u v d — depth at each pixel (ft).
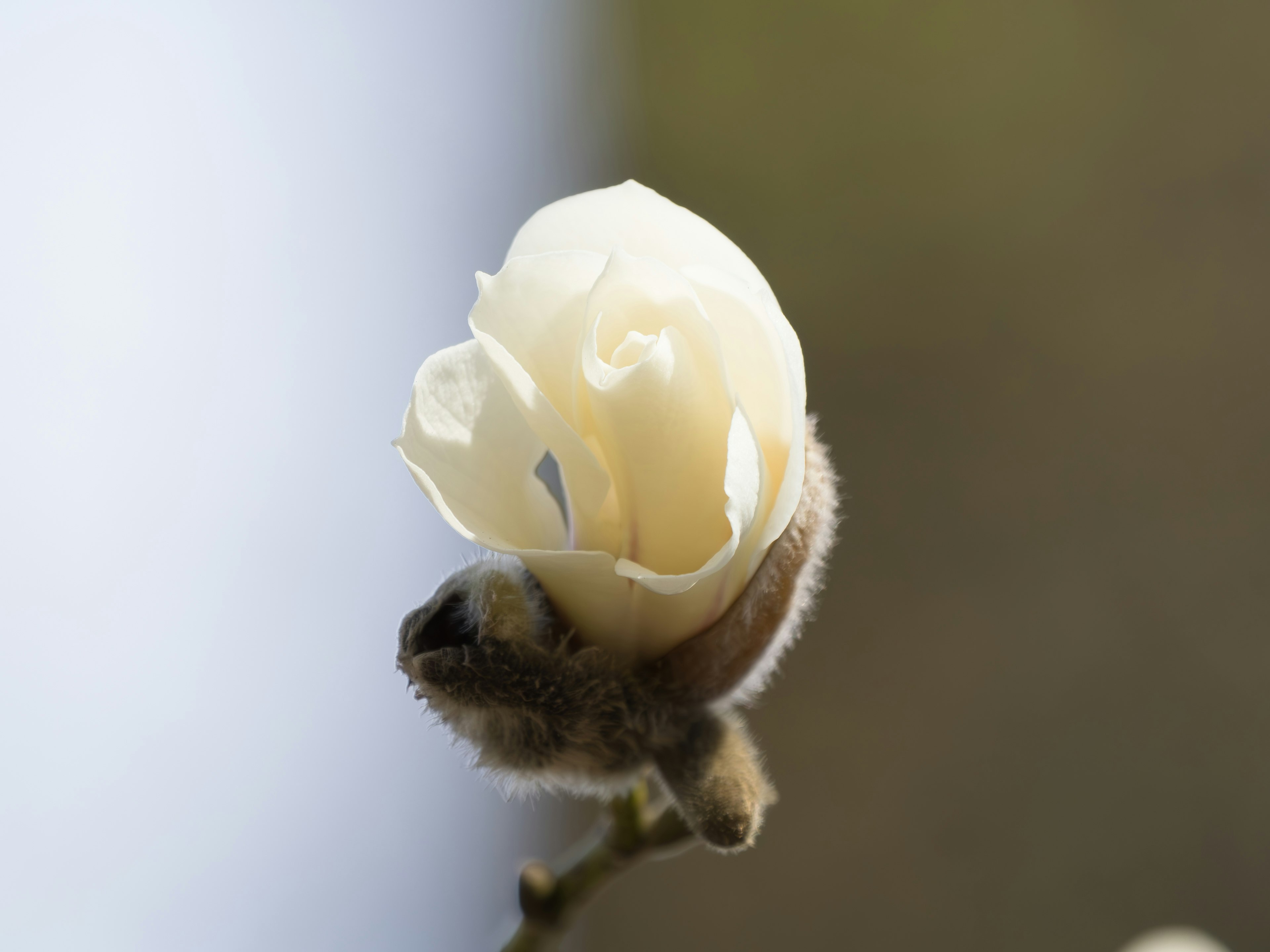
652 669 1.00
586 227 1.00
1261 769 2.27
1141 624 2.41
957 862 2.41
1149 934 2.05
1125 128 2.54
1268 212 2.42
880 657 2.56
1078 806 2.38
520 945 1.15
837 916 2.45
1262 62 2.44
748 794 0.99
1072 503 2.50
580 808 2.48
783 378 0.97
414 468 0.96
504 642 0.98
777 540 0.99
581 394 0.97
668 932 2.52
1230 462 2.39
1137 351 2.49
